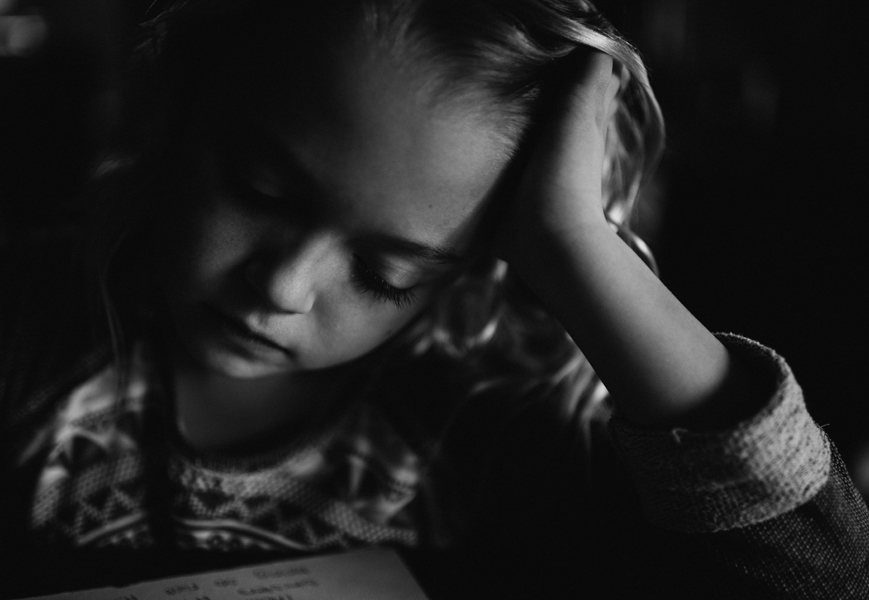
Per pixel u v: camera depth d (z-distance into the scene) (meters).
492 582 0.61
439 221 0.50
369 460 0.71
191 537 0.68
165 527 0.68
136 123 0.70
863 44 1.42
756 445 0.47
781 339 1.19
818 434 0.51
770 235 1.33
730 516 0.49
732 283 1.31
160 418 0.69
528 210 0.55
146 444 0.69
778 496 0.48
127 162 0.70
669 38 1.59
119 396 0.69
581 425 0.73
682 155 1.43
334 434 0.70
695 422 0.50
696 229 1.38
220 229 0.51
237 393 0.68
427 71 0.47
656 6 1.58
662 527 0.52
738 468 0.47
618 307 0.52
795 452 0.48
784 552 0.49
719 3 1.53
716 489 0.48
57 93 2.09
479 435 0.74
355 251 0.51
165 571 0.58
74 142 1.97
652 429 0.51
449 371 0.75
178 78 0.58
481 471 0.73
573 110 0.57
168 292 0.56
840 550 0.50
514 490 0.72
